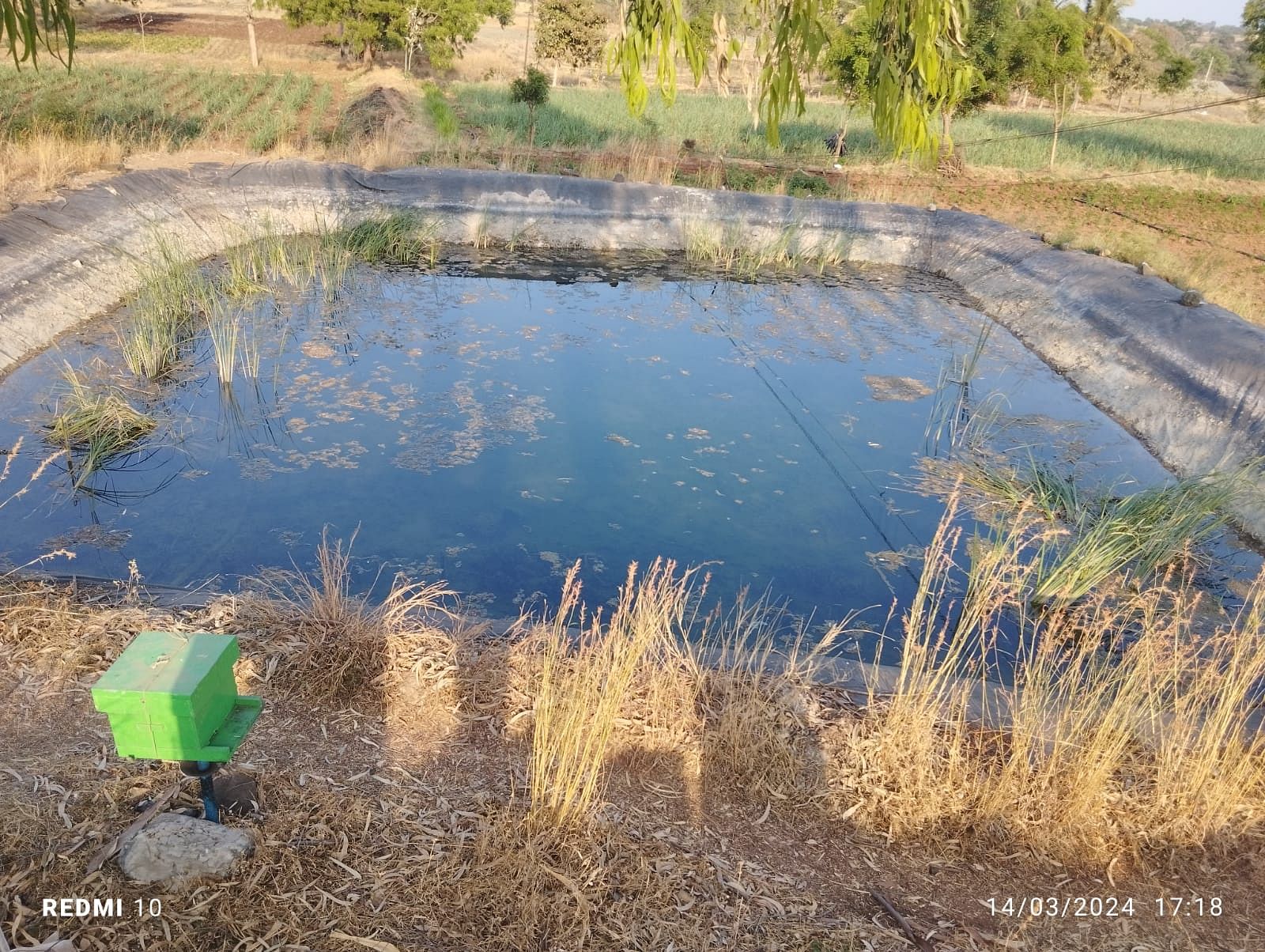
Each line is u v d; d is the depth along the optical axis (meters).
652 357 9.21
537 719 3.26
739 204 13.27
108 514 5.79
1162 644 3.78
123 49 29.55
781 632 5.12
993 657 5.02
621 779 3.43
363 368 8.38
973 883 3.15
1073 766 3.55
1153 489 6.48
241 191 11.70
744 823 3.30
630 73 3.14
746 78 3.27
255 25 40.31
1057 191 17.12
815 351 9.64
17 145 10.79
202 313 9.17
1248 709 3.85
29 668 3.62
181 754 2.45
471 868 2.79
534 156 15.52
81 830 2.69
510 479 6.60
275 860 2.68
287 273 10.50
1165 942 2.96
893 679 4.37
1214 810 3.46
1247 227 15.72
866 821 3.38
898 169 17.34
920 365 9.46
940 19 3.12
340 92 24.03
